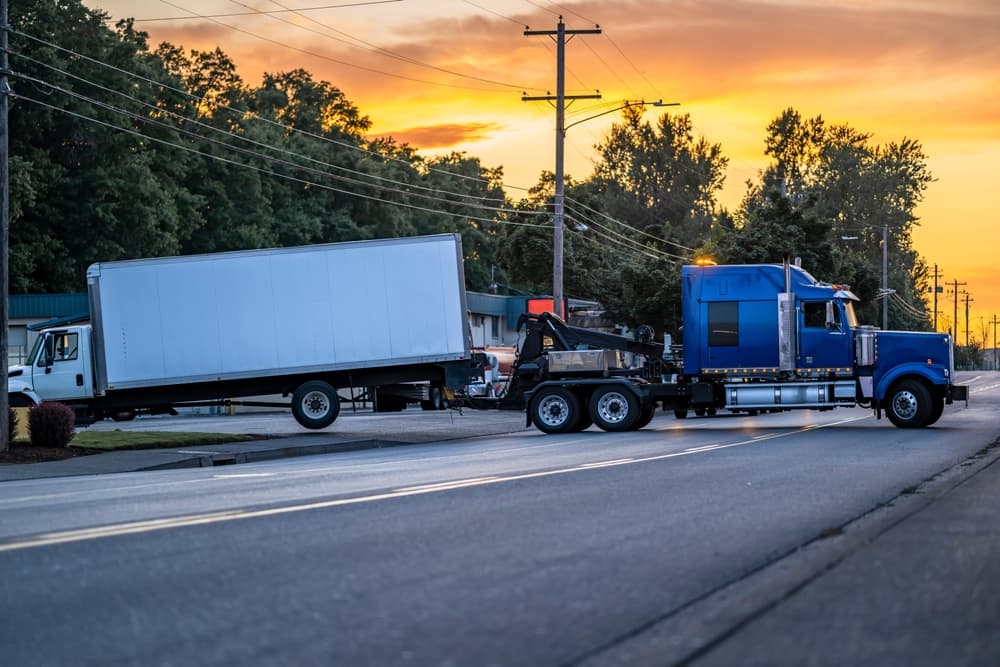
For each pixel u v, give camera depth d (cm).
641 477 1478
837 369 2886
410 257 3000
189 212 7719
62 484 1672
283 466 1925
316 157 9694
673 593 697
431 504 1178
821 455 1888
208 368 2980
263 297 2988
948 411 3822
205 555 871
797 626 608
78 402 3122
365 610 662
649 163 12850
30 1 6456
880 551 846
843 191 11069
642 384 2969
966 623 614
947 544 877
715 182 12850
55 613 679
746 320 2942
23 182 6122
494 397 3069
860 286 7212
